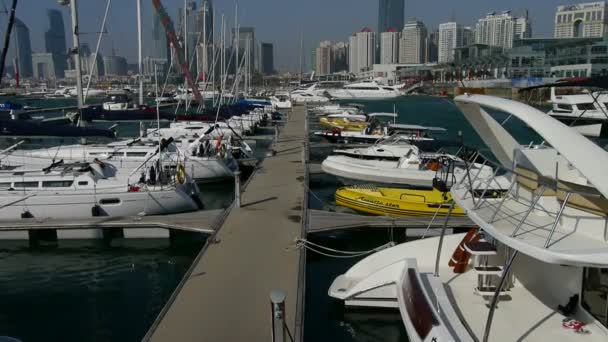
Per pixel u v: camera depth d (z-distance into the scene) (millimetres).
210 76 44781
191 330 7859
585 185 6082
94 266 12719
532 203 5930
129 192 14992
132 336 9367
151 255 13445
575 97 33781
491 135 8078
